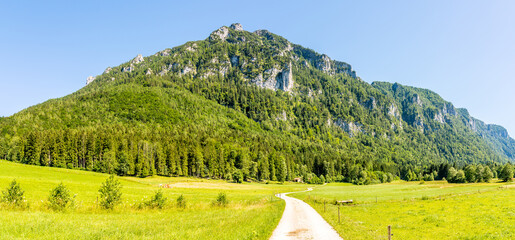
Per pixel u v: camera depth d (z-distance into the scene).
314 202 53.62
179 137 188.50
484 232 21.69
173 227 21.28
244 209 37.41
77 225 20.56
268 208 39.28
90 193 48.97
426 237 20.88
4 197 27.23
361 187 124.44
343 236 19.52
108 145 136.88
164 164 136.50
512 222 24.86
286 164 180.75
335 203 52.81
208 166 150.00
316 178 177.75
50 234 17.00
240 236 17.75
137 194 54.59
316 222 26.97
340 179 197.25
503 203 37.12
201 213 31.91
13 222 19.27
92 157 132.12
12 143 139.50
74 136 133.38
